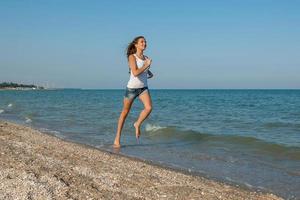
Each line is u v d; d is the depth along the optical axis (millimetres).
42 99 55406
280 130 16250
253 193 6258
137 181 6254
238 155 9680
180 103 45094
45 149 8406
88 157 7961
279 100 56188
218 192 6078
